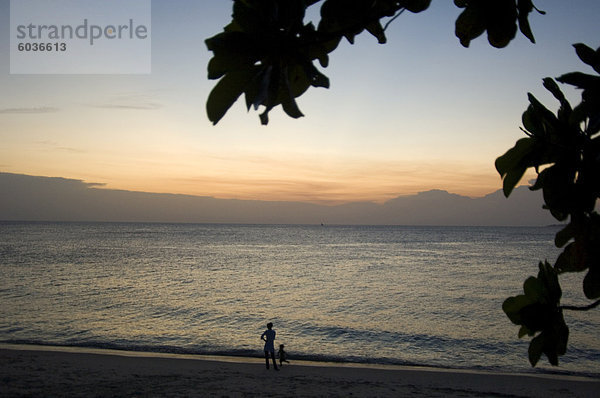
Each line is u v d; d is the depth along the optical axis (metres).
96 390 11.99
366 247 100.88
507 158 0.98
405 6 0.96
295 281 41.81
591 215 0.94
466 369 16.22
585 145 0.91
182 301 30.52
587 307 0.98
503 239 149.00
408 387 13.27
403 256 73.94
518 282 41.50
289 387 12.98
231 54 0.86
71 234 154.25
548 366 16.62
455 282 41.50
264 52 0.87
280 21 0.85
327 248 96.38
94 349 17.88
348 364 16.45
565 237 0.98
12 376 13.02
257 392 12.39
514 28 1.03
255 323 23.91
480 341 20.20
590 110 0.88
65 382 12.63
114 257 66.88
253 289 36.66
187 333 21.44
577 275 43.69
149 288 36.47
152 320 24.28
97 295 32.47
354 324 23.69
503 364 16.92
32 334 20.52
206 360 15.95
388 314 26.55
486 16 1.05
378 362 16.97
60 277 42.44
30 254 70.00
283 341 20.12
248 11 0.84
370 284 40.00
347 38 0.95
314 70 0.89
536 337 1.04
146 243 108.56
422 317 25.67
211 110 0.86
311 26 0.88
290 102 0.86
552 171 0.95
